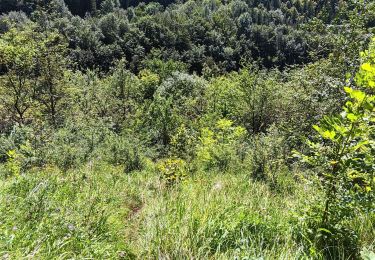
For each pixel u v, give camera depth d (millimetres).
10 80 27094
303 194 4926
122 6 162875
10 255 2824
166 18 116562
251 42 106750
